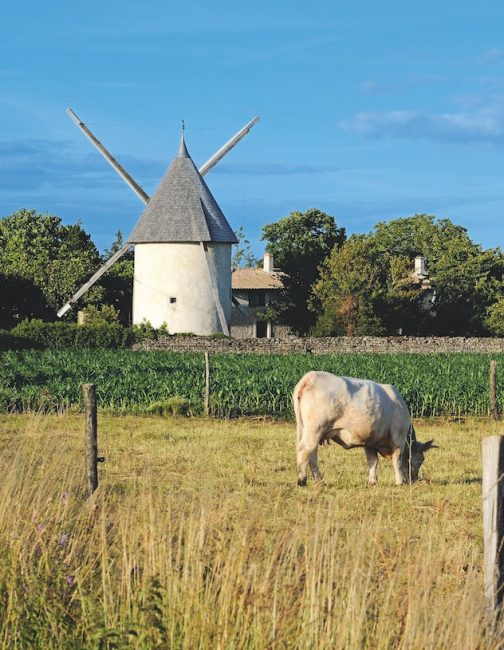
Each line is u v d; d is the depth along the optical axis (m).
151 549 11.80
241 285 131.62
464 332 121.19
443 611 11.06
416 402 45.88
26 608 11.09
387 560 12.55
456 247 126.06
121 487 19.44
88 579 12.38
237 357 70.94
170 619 10.78
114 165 105.94
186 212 100.25
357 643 10.45
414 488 23.28
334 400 23.58
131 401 45.09
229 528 13.59
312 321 127.31
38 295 109.50
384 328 108.69
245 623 10.63
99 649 10.36
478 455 30.00
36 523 12.86
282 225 144.50
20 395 44.38
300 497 21.41
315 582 11.30
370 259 116.88
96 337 86.44
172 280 99.38
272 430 36.28
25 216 129.50
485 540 11.29
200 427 37.19
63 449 19.31
